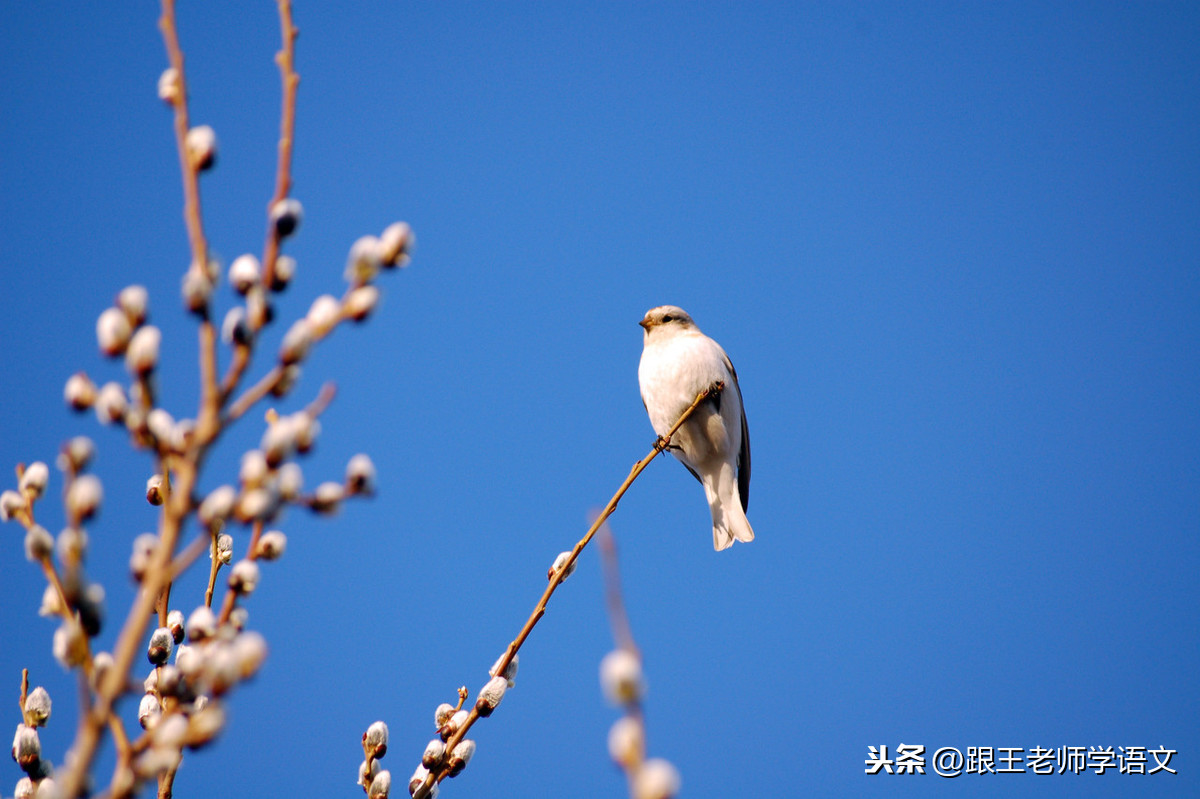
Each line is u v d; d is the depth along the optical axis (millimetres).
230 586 4820
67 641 3793
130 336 3850
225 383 3969
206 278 3990
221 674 3900
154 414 3898
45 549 4340
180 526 3906
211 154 4141
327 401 4039
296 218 4105
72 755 3684
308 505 4000
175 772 5508
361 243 4043
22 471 4605
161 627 5883
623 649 2947
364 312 3998
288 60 4469
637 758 2791
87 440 3875
